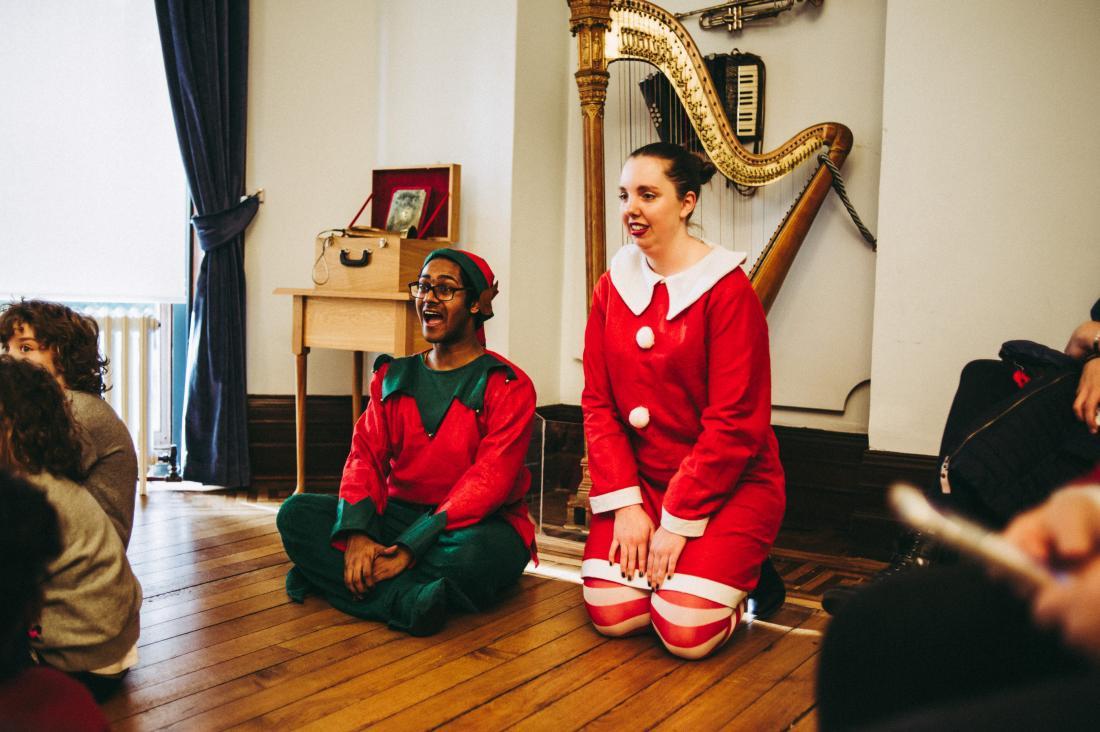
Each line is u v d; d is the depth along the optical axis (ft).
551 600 8.56
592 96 10.84
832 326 11.90
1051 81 9.61
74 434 5.69
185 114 12.28
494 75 12.79
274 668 6.72
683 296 7.23
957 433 7.36
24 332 6.43
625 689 6.48
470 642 7.36
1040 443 6.25
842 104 11.76
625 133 13.29
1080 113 9.50
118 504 6.42
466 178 13.07
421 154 13.33
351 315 11.60
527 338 13.25
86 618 5.75
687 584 7.06
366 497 8.11
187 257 12.87
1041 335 9.77
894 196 10.33
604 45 10.80
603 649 7.27
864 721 1.65
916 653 1.63
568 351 13.91
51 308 6.58
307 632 7.51
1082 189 9.53
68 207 12.25
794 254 11.07
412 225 12.48
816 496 11.89
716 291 7.18
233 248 12.72
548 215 13.48
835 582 9.43
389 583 7.80
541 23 13.08
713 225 12.64
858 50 11.62
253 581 8.85
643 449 7.75
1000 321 9.93
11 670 2.78
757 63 12.01
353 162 13.46
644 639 7.54
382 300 11.38
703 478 7.09
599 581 7.53
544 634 7.60
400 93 13.41
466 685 6.48
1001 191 9.86
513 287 12.90
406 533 7.91
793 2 11.88
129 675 6.53
